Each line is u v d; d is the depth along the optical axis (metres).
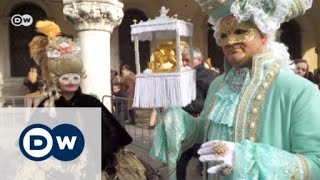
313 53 16.61
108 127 3.10
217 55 15.88
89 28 6.60
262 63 1.88
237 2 1.82
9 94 14.98
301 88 1.77
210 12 1.99
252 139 1.81
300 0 1.89
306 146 1.71
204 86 4.39
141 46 15.09
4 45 15.00
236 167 1.64
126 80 10.09
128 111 7.18
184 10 15.48
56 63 3.01
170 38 2.44
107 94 6.80
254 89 1.86
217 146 1.68
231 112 1.93
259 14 1.79
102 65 6.70
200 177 5.63
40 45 3.14
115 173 3.08
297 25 16.70
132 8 15.84
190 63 2.60
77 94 3.11
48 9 15.21
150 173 3.53
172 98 2.24
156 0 15.81
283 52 1.96
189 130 2.26
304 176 1.63
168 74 2.26
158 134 2.27
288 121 1.77
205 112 2.21
